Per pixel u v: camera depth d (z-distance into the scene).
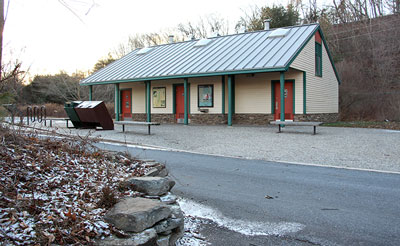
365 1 30.11
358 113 23.12
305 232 3.91
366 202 4.97
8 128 4.62
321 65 19.78
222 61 17.39
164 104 21.36
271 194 5.42
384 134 13.37
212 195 5.37
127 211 3.24
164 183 4.29
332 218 4.34
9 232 2.70
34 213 3.10
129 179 4.31
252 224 4.18
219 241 3.70
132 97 23.33
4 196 3.16
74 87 36.16
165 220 3.47
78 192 3.77
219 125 18.14
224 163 7.99
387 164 7.77
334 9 32.53
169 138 12.48
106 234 3.04
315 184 6.02
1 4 4.08
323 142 11.16
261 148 10.17
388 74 24.47
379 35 26.33
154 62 21.22
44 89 33.12
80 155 5.28
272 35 18.69
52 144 5.28
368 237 3.75
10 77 5.00
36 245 2.63
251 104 18.55
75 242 2.83
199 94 19.73
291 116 17.67
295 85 17.45
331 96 21.31
